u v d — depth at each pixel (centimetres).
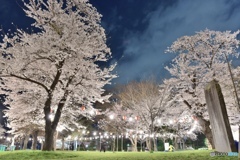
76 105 2111
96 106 3403
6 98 2022
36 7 1598
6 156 1099
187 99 2183
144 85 2627
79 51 1493
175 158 766
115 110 3152
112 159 845
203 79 2130
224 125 699
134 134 3194
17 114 2025
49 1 1586
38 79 1705
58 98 1775
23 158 1038
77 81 1711
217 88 747
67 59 1512
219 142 760
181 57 2292
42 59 1588
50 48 1433
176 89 2428
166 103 2477
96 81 1736
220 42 2166
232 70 2052
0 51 1452
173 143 3784
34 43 1451
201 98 2041
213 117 800
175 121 2527
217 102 743
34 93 1828
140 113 2538
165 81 2367
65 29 1495
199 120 2056
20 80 1686
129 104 2800
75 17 1662
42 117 2141
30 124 2578
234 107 1973
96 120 3412
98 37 1705
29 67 1559
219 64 2119
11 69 1416
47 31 1603
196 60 2262
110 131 3312
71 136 3297
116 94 3222
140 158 849
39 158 1045
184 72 2269
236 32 2133
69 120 2348
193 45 2236
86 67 1611
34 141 2936
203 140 4169
